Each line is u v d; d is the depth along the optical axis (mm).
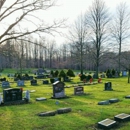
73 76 37438
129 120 9555
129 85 26047
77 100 15859
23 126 8977
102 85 26750
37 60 85812
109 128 8617
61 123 9297
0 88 26406
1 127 8883
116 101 14406
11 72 62562
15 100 14820
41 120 9750
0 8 7465
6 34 7867
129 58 38812
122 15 41531
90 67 77438
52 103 14695
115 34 82750
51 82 31750
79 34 41750
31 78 40312
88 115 10562
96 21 39312
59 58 87062
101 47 38844
